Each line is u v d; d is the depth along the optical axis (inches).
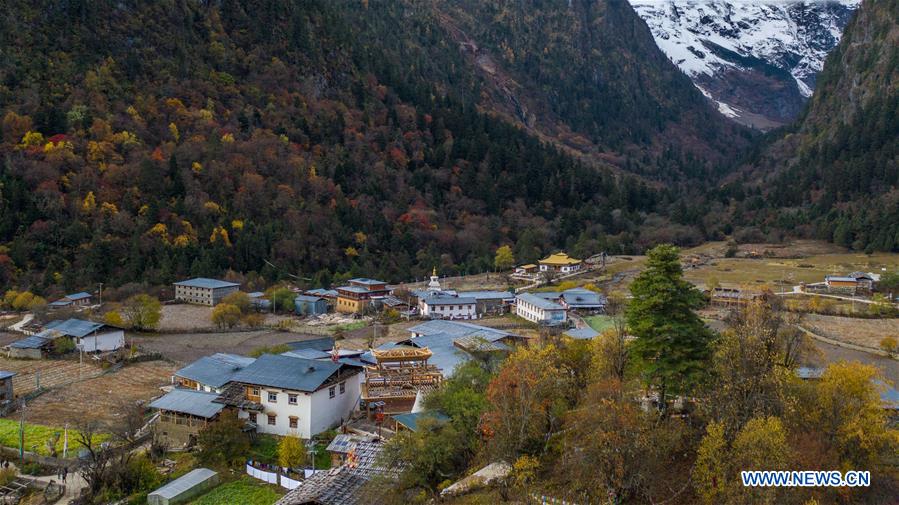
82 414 3499.0
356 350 4296.3
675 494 2012.8
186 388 3376.0
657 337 2303.2
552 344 2834.6
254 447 2906.0
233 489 2568.9
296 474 2618.1
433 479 2320.4
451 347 3941.9
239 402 3090.6
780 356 2564.0
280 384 3024.1
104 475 2630.4
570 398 2508.6
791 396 2194.9
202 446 2817.4
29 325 5477.4
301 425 2987.2
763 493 1829.5
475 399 2507.4
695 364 2260.1
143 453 2871.6
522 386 2311.8
